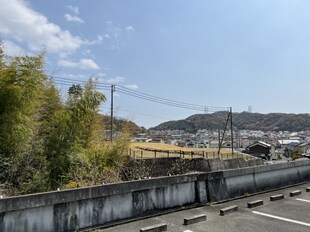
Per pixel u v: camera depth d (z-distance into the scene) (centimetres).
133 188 540
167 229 488
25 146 808
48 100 1003
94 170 877
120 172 1067
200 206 631
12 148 774
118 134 1355
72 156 910
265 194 757
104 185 505
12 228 406
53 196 446
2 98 756
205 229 489
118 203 521
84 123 1038
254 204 634
